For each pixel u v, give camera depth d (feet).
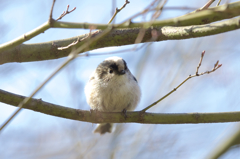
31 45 29.68
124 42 29.30
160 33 27.43
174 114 28.96
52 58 30.07
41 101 27.45
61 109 28.27
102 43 29.45
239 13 20.66
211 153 28.04
